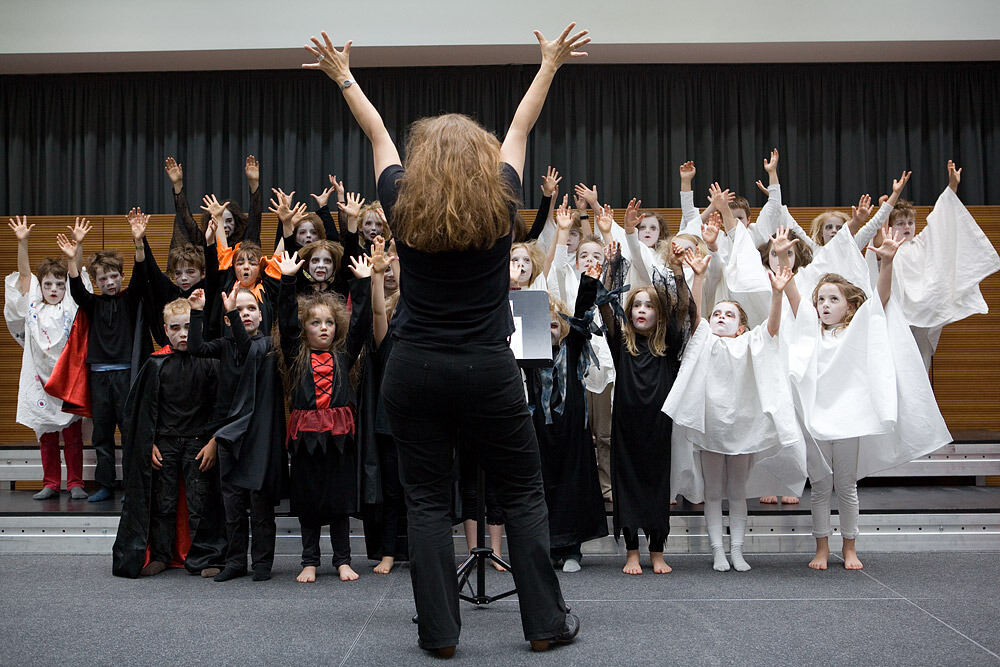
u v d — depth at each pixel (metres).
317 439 3.19
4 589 3.14
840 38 5.90
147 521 3.40
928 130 6.35
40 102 6.50
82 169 6.50
